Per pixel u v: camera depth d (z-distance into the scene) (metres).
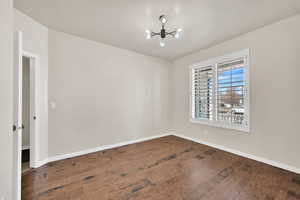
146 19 2.22
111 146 3.29
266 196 1.62
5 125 1.11
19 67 1.43
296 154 2.10
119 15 2.12
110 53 3.27
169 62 4.56
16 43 1.43
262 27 2.45
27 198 1.58
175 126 4.52
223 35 2.78
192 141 3.86
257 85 2.53
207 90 3.52
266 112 2.42
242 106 2.78
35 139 2.28
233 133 2.94
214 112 3.31
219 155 2.84
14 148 1.40
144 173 2.16
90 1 1.79
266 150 2.43
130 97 3.64
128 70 3.60
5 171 1.10
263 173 2.12
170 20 2.25
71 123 2.74
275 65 2.30
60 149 2.62
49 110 2.50
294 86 2.12
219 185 1.84
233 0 1.79
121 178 2.01
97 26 2.44
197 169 2.27
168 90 4.54
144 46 3.35
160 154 2.92
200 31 2.61
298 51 2.08
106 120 3.21
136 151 3.09
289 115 2.17
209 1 1.80
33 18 2.18
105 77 3.19
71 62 2.74
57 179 1.97
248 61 2.64
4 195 1.09
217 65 3.25
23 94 3.22
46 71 2.45
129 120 3.62
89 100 2.96
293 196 1.61
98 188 1.78
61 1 1.79
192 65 3.88
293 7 1.92
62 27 2.47
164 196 1.63
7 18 1.12
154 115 4.17
